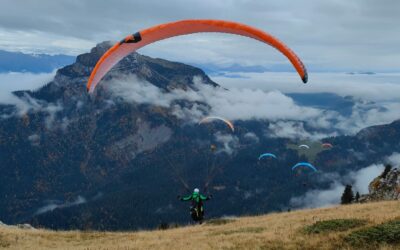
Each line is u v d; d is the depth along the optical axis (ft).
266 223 107.14
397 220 72.23
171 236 101.45
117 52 80.43
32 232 116.98
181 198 86.89
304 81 77.82
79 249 88.89
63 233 119.44
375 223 74.74
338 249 64.59
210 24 79.10
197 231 107.96
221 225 117.08
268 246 70.23
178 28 79.41
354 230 70.38
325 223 81.25
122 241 102.17
